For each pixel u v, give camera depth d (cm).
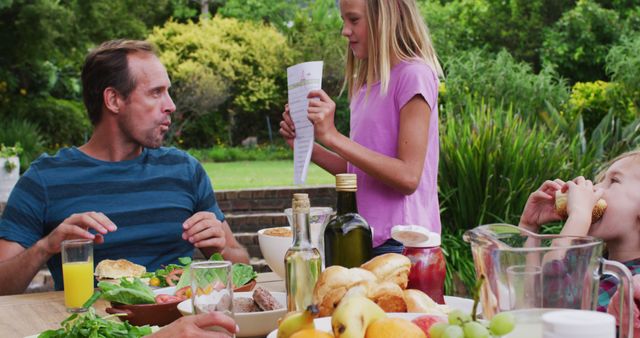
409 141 219
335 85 1366
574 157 482
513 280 98
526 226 165
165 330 126
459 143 456
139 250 234
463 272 424
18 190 232
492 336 94
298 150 213
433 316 109
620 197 152
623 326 107
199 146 1510
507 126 472
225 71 1491
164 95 238
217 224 207
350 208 153
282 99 1518
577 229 146
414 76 220
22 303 194
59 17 1197
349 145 211
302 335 99
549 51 1312
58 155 238
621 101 884
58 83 1348
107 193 234
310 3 1588
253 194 723
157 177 240
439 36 1304
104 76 233
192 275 132
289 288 141
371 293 123
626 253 155
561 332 78
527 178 453
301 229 141
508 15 1391
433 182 230
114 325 142
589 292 101
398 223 221
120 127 236
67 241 186
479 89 779
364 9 227
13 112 1224
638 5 1350
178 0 1675
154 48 243
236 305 153
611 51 1010
